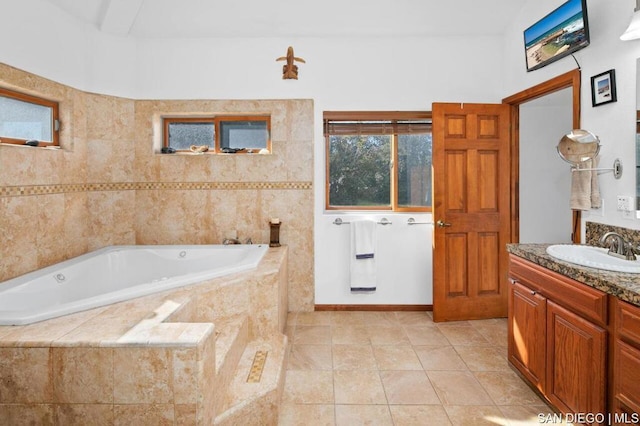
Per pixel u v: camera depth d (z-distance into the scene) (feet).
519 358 7.37
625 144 6.64
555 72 8.55
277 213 11.43
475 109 10.53
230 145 11.78
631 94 6.50
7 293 7.05
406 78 11.15
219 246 10.90
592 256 6.55
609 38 6.95
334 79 11.22
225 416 5.44
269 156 11.34
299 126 11.29
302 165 11.34
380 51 11.15
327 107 11.27
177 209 11.36
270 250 10.70
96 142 10.44
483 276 10.81
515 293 7.48
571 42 7.69
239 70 11.19
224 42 11.15
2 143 7.84
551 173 12.53
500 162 10.65
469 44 11.03
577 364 5.60
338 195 12.07
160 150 11.63
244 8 9.93
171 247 10.80
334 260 11.52
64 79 9.29
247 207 11.41
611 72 6.83
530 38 9.09
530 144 12.52
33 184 8.38
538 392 6.96
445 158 10.57
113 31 10.44
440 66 11.09
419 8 9.98
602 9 7.09
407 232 11.45
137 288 6.98
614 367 4.94
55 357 4.85
